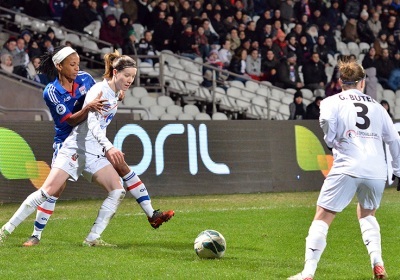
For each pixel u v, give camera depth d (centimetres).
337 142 1455
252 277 1468
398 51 5391
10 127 2936
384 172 1448
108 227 2216
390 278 1485
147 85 4478
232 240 2014
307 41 4950
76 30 4534
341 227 2252
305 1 5309
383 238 2069
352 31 5441
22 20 4522
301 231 2178
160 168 3195
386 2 5669
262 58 4759
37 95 3916
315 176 3509
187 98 4500
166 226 2248
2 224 2308
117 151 1702
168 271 1516
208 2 4919
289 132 3472
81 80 1836
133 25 4772
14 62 4019
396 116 5016
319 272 1559
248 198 3106
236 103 4538
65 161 1788
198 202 2944
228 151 3334
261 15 4884
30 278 1447
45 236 2030
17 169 2936
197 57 4628
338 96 1469
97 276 1465
